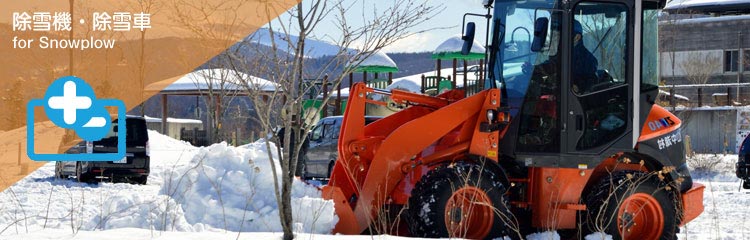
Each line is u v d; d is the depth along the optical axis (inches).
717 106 1606.8
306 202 415.8
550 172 447.5
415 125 441.4
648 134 461.1
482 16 470.9
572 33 445.7
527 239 435.2
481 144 441.1
